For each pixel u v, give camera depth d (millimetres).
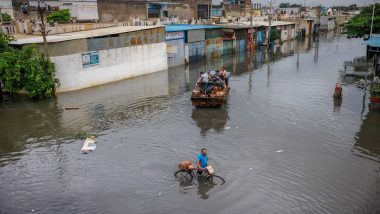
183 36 37062
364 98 21469
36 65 21953
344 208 10547
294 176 12422
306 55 44750
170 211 10445
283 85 26828
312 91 24703
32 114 19891
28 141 15992
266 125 17719
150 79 29703
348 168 13023
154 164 13430
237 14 75250
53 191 11656
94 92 24797
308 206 10656
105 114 19781
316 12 101562
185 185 11875
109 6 44125
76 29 31656
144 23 39844
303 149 14711
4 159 14164
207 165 12359
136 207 10664
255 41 54156
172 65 36094
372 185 11820
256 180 12156
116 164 13500
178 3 57188
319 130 16922
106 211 10484
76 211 10516
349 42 61094
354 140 15648
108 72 27562
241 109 20531
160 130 17125
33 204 10914
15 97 23516
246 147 14930
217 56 44250
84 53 25188
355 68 32312
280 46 56562
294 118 18766
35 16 42656
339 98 22562
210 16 62156
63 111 20375
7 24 33875
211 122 18250
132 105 21578
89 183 12125
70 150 14906
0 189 11836
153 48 32281
